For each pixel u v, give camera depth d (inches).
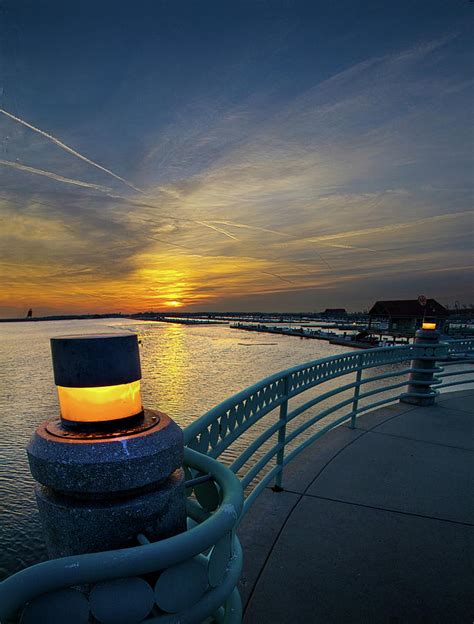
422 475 137.0
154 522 38.7
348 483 130.4
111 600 33.8
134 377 40.8
